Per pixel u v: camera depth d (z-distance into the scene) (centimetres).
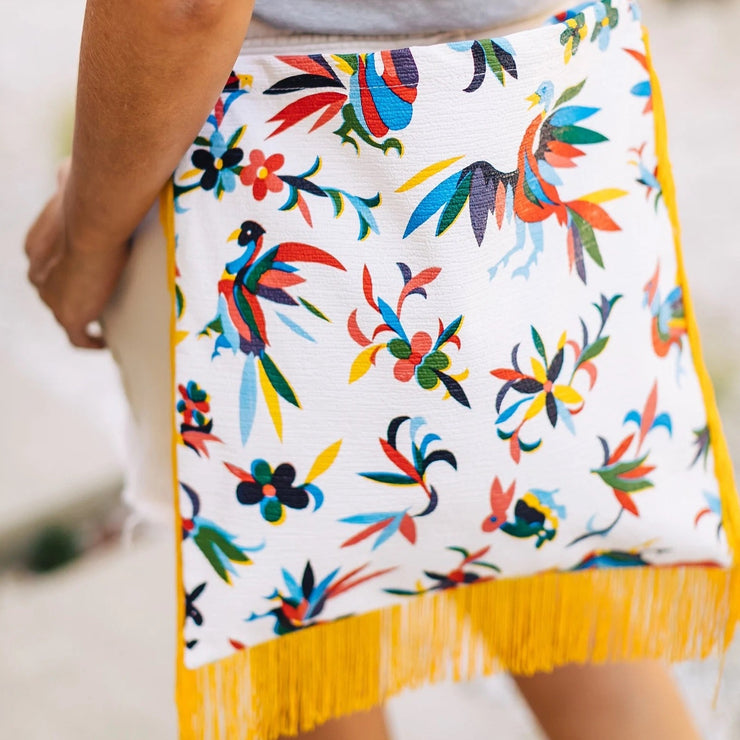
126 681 157
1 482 181
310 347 80
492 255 81
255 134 77
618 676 104
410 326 80
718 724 146
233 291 79
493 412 83
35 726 150
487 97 78
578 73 83
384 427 82
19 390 206
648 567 95
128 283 88
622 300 88
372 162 77
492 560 90
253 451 81
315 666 91
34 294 246
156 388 92
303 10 77
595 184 86
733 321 225
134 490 102
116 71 67
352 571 87
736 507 94
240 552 83
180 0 63
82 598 173
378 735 104
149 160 73
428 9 79
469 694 157
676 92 329
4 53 377
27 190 292
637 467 90
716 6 391
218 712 87
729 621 97
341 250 78
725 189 274
